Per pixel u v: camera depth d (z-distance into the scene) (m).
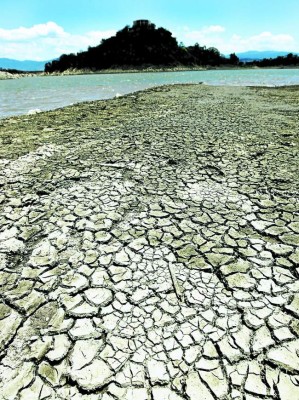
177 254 4.04
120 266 3.86
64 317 3.18
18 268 3.93
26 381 2.59
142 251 4.12
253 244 4.21
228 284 3.52
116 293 3.44
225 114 13.88
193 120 12.47
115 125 11.97
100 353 2.79
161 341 2.87
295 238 4.32
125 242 4.32
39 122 13.31
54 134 10.79
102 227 4.70
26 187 6.18
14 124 13.02
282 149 8.23
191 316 3.12
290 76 67.56
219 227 4.62
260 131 10.34
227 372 2.60
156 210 5.15
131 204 5.38
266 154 7.82
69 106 18.38
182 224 4.72
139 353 2.77
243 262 3.87
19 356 2.80
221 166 7.02
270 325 3.00
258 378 2.55
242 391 2.46
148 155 7.89
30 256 4.12
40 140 9.95
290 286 3.48
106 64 152.62
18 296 3.48
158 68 144.88
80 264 3.92
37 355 2.80
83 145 9.09
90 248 4.23
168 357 2.73
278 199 5.41
